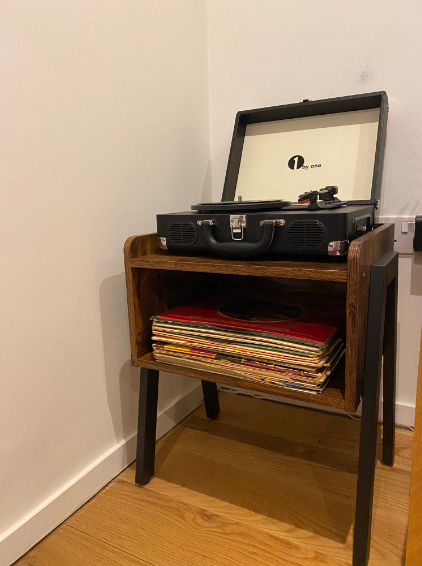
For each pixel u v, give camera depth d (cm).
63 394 84
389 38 98
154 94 101
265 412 124
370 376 68
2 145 69
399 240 104
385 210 106
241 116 114
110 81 88
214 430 115
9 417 74
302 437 111
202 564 73
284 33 110
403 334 108
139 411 92
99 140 87
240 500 88
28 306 76
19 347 75
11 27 68
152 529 82
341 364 84
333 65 106
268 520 83
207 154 126
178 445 108
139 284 87
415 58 97
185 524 82
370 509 71
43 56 74
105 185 90
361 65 102
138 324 88
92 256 88
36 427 79
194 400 127
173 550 77
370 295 68
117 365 97
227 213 78
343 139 105
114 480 97
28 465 78
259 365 75
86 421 90
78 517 85
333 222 67
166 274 96
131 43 93
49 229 78
